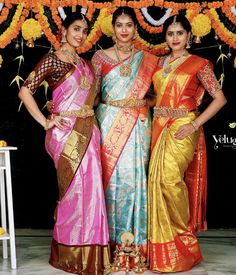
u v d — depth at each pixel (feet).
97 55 13.48
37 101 17.25
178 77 13.08
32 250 14.87
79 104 12.98
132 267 12.92
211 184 17.56
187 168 13.74
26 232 17.04
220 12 14.48
